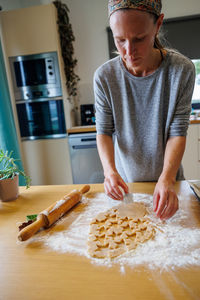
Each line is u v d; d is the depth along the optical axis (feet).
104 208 2.79
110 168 3.04
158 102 3.11
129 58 2.45
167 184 2.51
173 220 2.42
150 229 2.29
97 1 9.02
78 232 2.35
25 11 7.49
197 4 8.66
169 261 1.85
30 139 8.46
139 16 2.11
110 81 3.29
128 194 2.80
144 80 3.07
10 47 7.79
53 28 7.52
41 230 2.43
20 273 1.85
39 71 7.89
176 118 3.12
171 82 3.01
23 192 3.44
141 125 3.36
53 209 2.51
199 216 2.45
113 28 2.28
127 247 2.05
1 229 2.51
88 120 9.32
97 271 1.81
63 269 1.86
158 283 1.65
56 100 8.08
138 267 1.82
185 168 8.40
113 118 3.63
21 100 8.17
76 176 8.61
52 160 8.59
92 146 8.21
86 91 9.86
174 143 3.05
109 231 2.33
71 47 8.59
